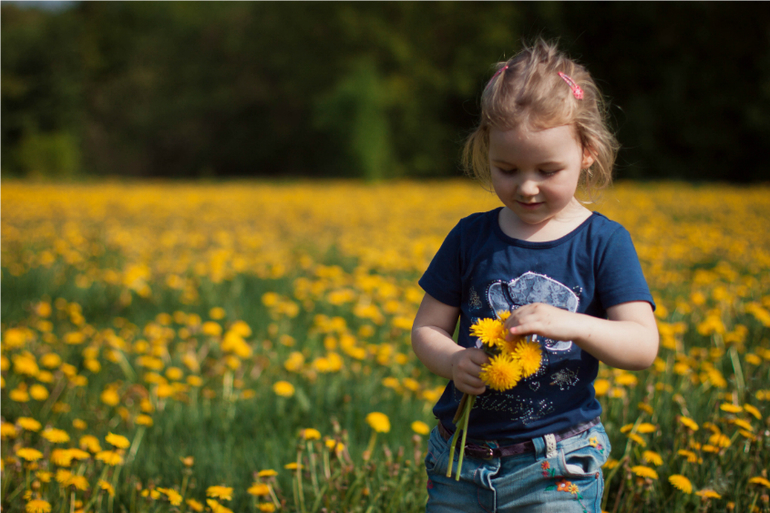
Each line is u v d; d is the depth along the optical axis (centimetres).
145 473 234
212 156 3922
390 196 1769
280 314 462
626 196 1506
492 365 125
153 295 538
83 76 3959
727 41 2805
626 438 232
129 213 1242
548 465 141
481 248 151
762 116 2644
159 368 332
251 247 791
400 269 634
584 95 136
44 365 346
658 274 550
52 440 219
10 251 723
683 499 198
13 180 2839
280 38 3778
